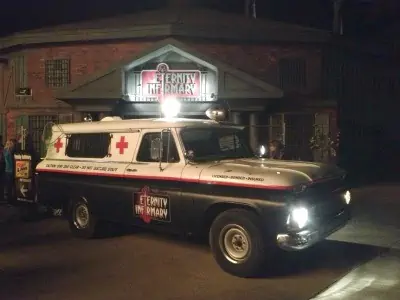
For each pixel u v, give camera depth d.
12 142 12.41
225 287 6.14
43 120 17.59
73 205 8.91
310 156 16.39
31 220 10.63
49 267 7.07
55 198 9.12
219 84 14.75
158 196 7.39
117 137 8.28
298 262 7.16
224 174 6.73
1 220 10.59
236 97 14.67
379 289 5.96
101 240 8.70
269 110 16.22
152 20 17.52
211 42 16.55
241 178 6.54
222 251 6.68
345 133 18.33
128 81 15.16
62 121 17.30
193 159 7.25
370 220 9.98
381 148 20.75
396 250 7.74
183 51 14.82
